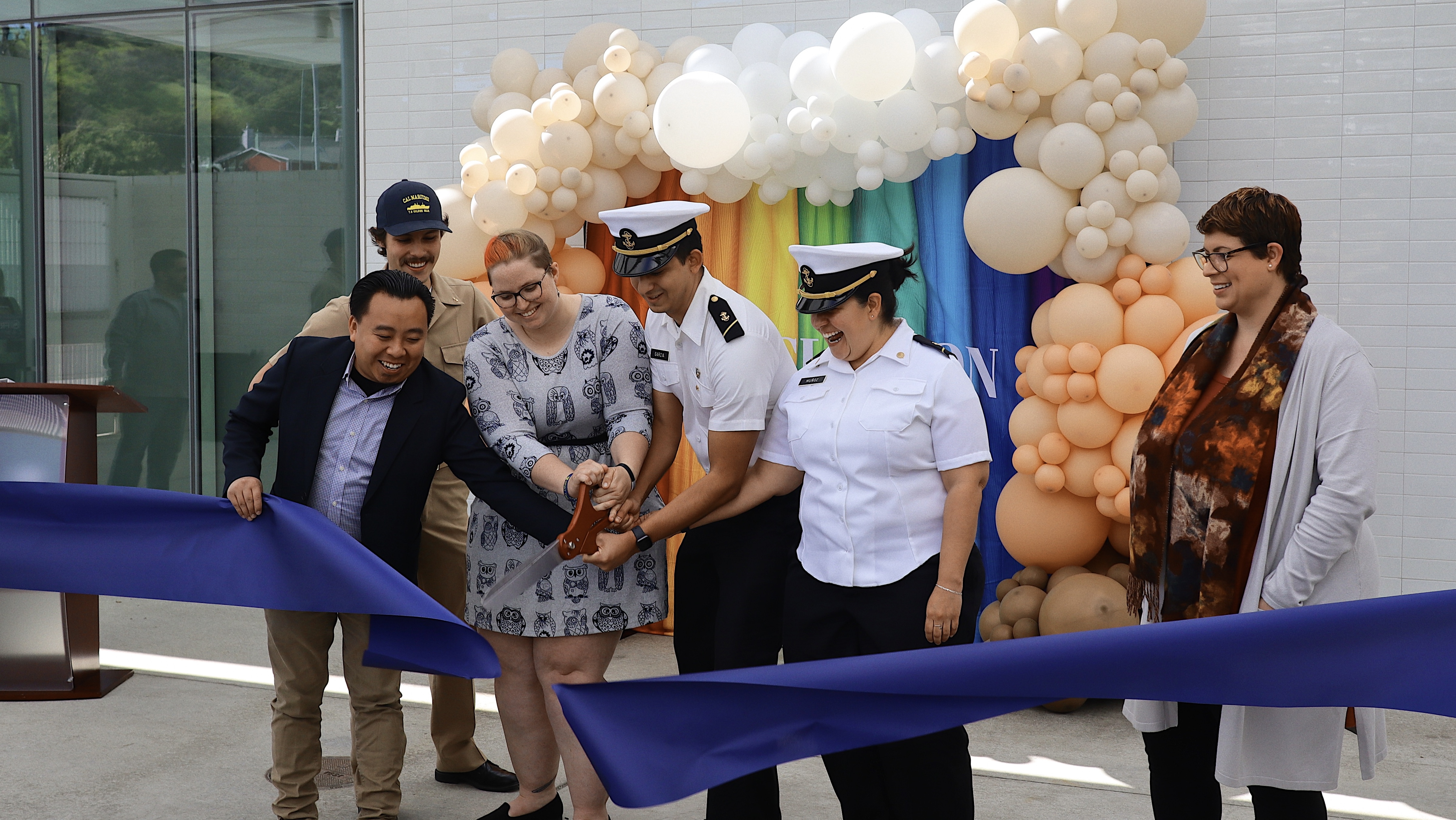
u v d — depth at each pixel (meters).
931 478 2.44
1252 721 2.18
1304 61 4.46
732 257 5.07
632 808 2.17
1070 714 4.17
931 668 2.12
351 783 3.47
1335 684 2.04
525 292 2.62
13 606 4.16
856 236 4.92
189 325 6.43
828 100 4.44
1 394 3.96
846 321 2.44
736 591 2.70
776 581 2.70
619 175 4.98
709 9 5.21
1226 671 2.06
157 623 5.30
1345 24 4.40
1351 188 4.43
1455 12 4.28
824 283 2.43
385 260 5.88
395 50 5.73
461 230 4.90
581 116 4.80
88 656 4.33
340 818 3.20
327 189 6.11
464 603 3.40
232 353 6.40
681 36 5.26
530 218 4.88
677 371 2.73
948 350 2.48
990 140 4.73
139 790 3.41
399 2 5.70
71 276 6.65
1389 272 4.41
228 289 6.36
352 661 2.94
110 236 6.55
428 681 4.51
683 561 2.86
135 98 6.42
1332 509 2.06
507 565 2.83
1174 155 4.61
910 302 4.87
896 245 4.87
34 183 6.64
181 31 6.28
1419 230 4.37
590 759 2.19
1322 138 4.45
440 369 3.05
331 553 2.66
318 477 2.83
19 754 3.70
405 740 3.02
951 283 4.81
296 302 6.25
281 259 6.25
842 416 2.47
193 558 2.79
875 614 2.42
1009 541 4.42
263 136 6.20
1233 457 2.17
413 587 2.57
